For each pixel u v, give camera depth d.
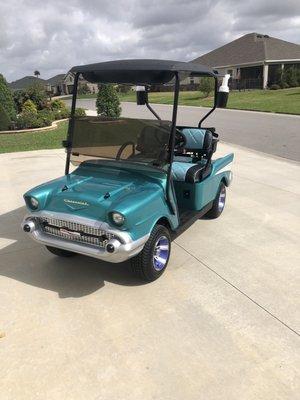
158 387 2.50
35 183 6.90
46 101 21.95
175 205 3.83
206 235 4.72
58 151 10.00
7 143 11.44
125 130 3.73
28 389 2.48
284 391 2.48
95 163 3.96
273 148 10.59
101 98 16.89
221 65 43.75
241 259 4.13
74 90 3.94
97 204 3.22
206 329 3.03
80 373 2.61
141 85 4.36
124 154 3.78
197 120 18.23
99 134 3.86
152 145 3.64
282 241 4.57
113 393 2.46
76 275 3.79
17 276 3.77
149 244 3.44
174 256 4.18
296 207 5.71
